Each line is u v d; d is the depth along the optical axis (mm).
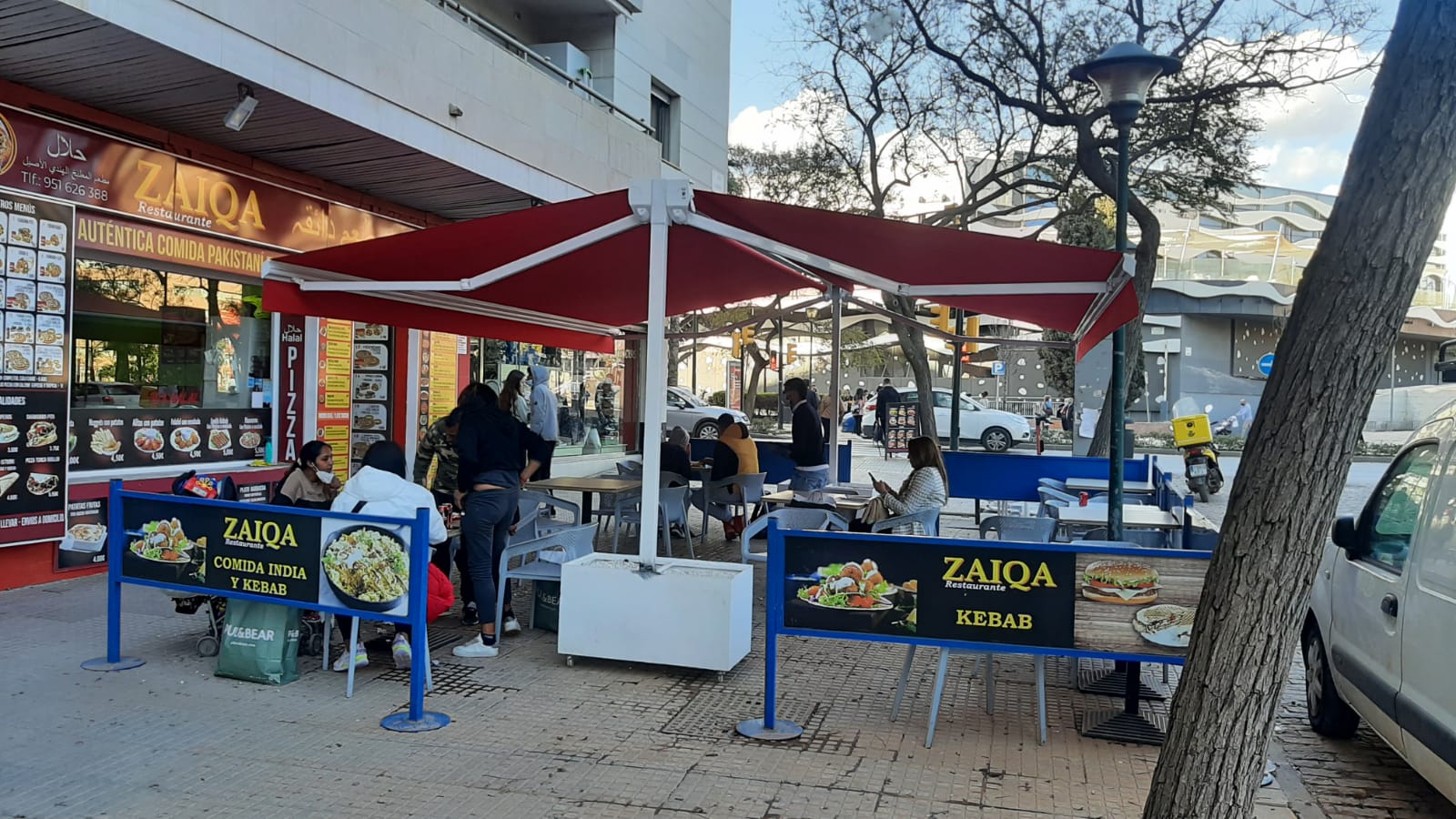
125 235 8391
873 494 9781
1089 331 7559
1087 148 13703
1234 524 2738
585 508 10469
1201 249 48281
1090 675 6227
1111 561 4734
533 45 15531
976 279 6965
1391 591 4484
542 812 4141
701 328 36875
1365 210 2531
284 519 5484
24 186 7484
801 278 9242
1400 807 4562
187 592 5766
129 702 5371
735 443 10875
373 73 8852
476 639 6738
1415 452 4781
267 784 4359
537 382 13234
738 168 22672
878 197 18938
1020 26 15250
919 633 4926
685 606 5977
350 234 11047
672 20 17984
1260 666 2705
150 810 4078
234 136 9039
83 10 6227
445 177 10586
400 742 4887
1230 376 45062
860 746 4977
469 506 6496
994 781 4570
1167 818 2801
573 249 6227
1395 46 2531
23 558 7812
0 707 5242
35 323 7582
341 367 11320
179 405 9289
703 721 5289
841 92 18797
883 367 56281
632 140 14203
